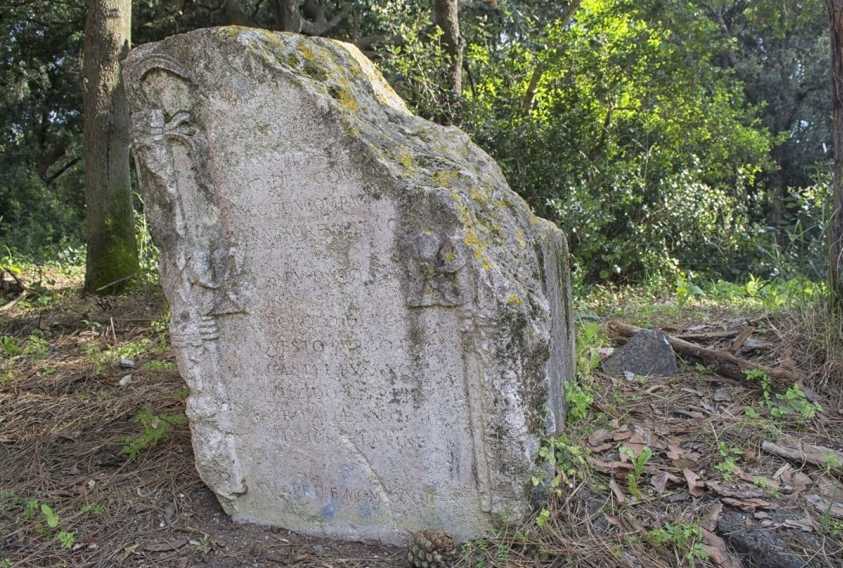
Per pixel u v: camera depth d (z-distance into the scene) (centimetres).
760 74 2028
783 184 2103
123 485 380
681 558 294
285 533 338
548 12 1397
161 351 626
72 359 624
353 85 328
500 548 301
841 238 467
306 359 321
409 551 304
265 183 312
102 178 901
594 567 290
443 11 1090
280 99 302
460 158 337
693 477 340
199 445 338
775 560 288
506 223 310
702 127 1167
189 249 323
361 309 308
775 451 364
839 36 459
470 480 309
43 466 409
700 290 769
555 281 372
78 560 321
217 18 1622
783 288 657
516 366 292
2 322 762
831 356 443
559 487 326
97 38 888
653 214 1076
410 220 293
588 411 416
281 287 319
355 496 327
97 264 902
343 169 299
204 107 314
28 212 1581
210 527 343
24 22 1678
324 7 1525
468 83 1287
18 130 1894
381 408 314
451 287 290
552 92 1184
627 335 539
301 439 329
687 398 435
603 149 1159
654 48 1124
